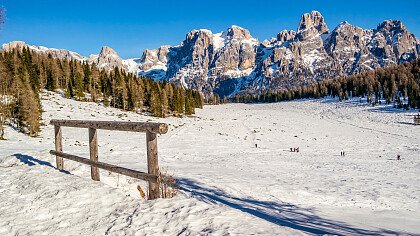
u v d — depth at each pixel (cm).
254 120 9600
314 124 9169
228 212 523
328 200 1184
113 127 699
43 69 9888
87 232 491
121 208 579
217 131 6762
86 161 829
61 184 754
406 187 1688
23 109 4209
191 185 1145
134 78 11756
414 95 12706
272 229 450
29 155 1255
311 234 445
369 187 1631
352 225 677
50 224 529
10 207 610
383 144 5900
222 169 2020
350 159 3800
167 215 523
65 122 937
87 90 10519
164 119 8450
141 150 3231
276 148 5059
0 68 6594
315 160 3528
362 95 16475
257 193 1153
